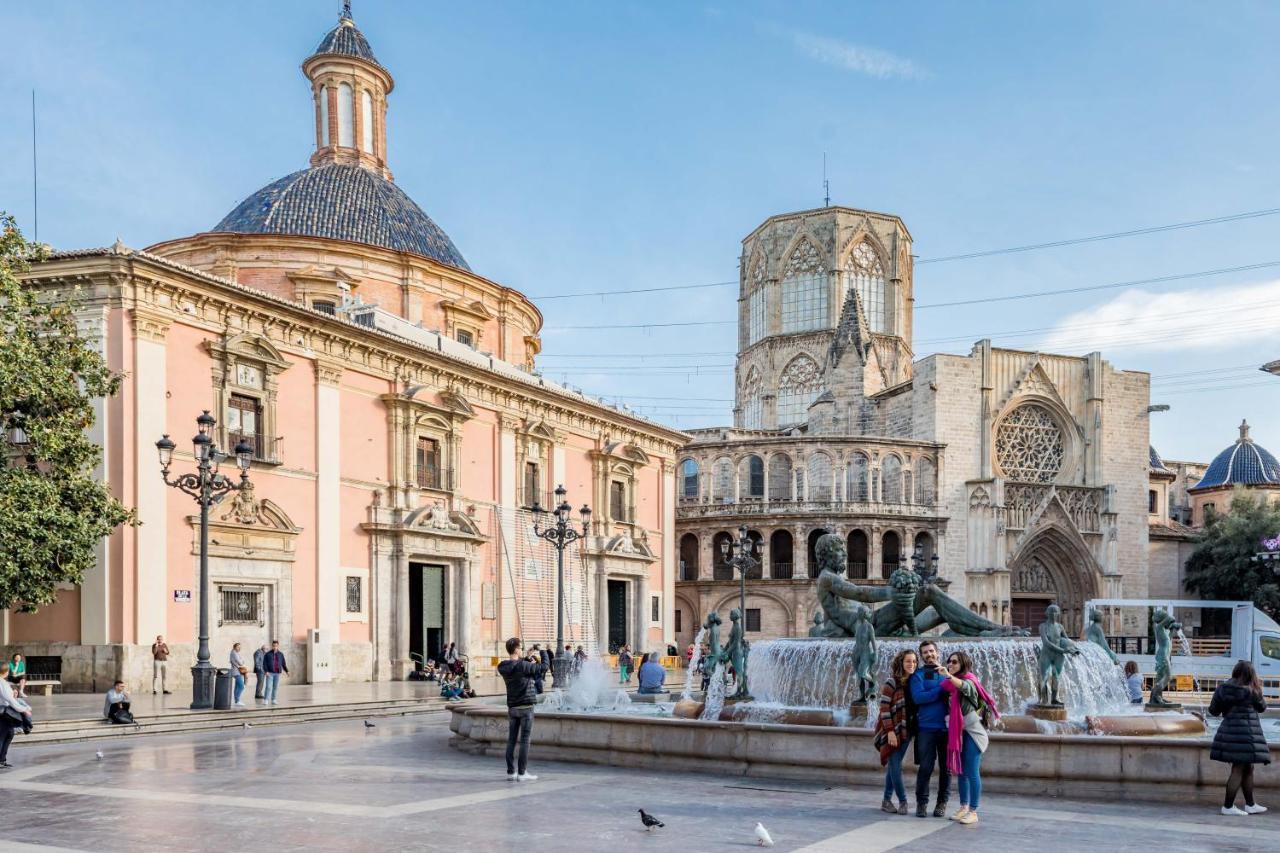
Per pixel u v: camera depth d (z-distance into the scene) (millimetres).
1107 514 75750
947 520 73062
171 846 11125
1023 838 11727
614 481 58469
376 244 51531
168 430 33125
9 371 25891
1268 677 40000
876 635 21578
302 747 21141
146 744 21844
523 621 49281
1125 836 11891
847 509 70438
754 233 98438
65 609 31812
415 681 40812
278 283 47531
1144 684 39562
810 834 11852
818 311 92562
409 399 42812
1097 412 77688
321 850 10914
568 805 13805
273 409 37219
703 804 13906
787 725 16609
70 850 10891
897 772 13242
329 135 57594
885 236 93688
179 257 48000
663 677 30531
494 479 48688
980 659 19984
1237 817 13195
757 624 70875
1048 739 14836
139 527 31812
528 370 59375
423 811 13305
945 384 74375
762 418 93750
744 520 71500
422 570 44750
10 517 25516
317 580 38750
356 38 58719
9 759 19141
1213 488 91000
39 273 31891
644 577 59625
